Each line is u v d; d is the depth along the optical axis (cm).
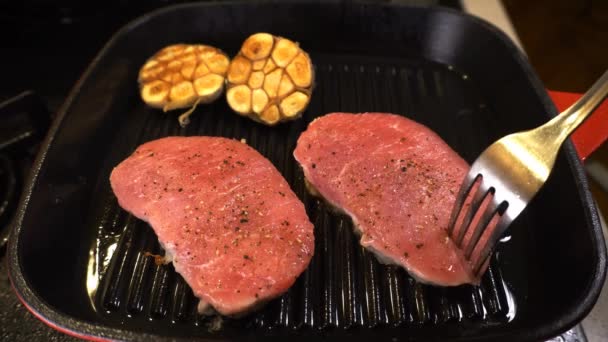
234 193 17
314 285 17
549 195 18
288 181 20
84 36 26
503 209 16
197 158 18
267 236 16
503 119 22
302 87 21
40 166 17
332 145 19
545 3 31
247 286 15
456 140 21
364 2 23
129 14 27
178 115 22
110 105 21
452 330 16
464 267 16
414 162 18
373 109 23
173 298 16
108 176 20
